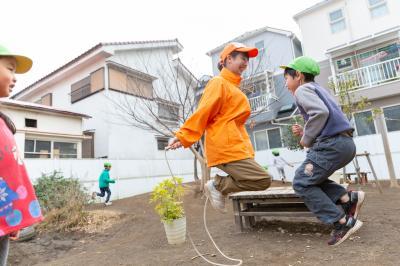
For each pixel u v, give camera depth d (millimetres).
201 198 7051
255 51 2096
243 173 1828
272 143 13500
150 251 3303
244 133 2041
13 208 1143
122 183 10523
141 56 12875
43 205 6559
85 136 10695
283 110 13289
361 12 12383
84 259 3365
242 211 3693
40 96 15141
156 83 12242
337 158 2322
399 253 2236
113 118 11469
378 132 10766
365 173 9039
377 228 3021
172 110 9000
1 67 1234
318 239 2939
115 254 3391
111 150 11227
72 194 6465
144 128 10125
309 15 13781
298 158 12680
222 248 3006
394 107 10547
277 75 14062
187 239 3633
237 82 2105
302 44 13859
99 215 5879
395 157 10414
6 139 1206
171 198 3699
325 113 2291
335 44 12891
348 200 2615
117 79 12055
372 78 11031
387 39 10906
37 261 3707
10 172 1167
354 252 2381
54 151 9812
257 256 2598
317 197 2449
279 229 3531
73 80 13391
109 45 11891
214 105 1862
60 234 5004
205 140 1981
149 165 11711
